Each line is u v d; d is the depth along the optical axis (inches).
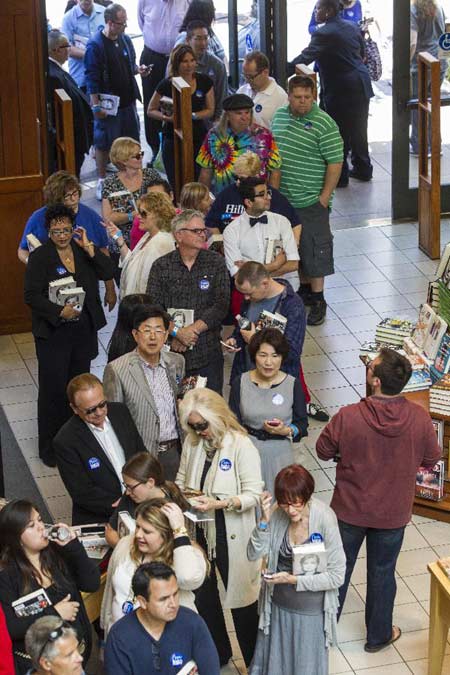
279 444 300.0
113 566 243.1
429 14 499.8
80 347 366.3
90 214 384.5
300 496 249.3
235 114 426.3
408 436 278.5
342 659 291.7
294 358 331.0
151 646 221.9
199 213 338.6
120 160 408.8
